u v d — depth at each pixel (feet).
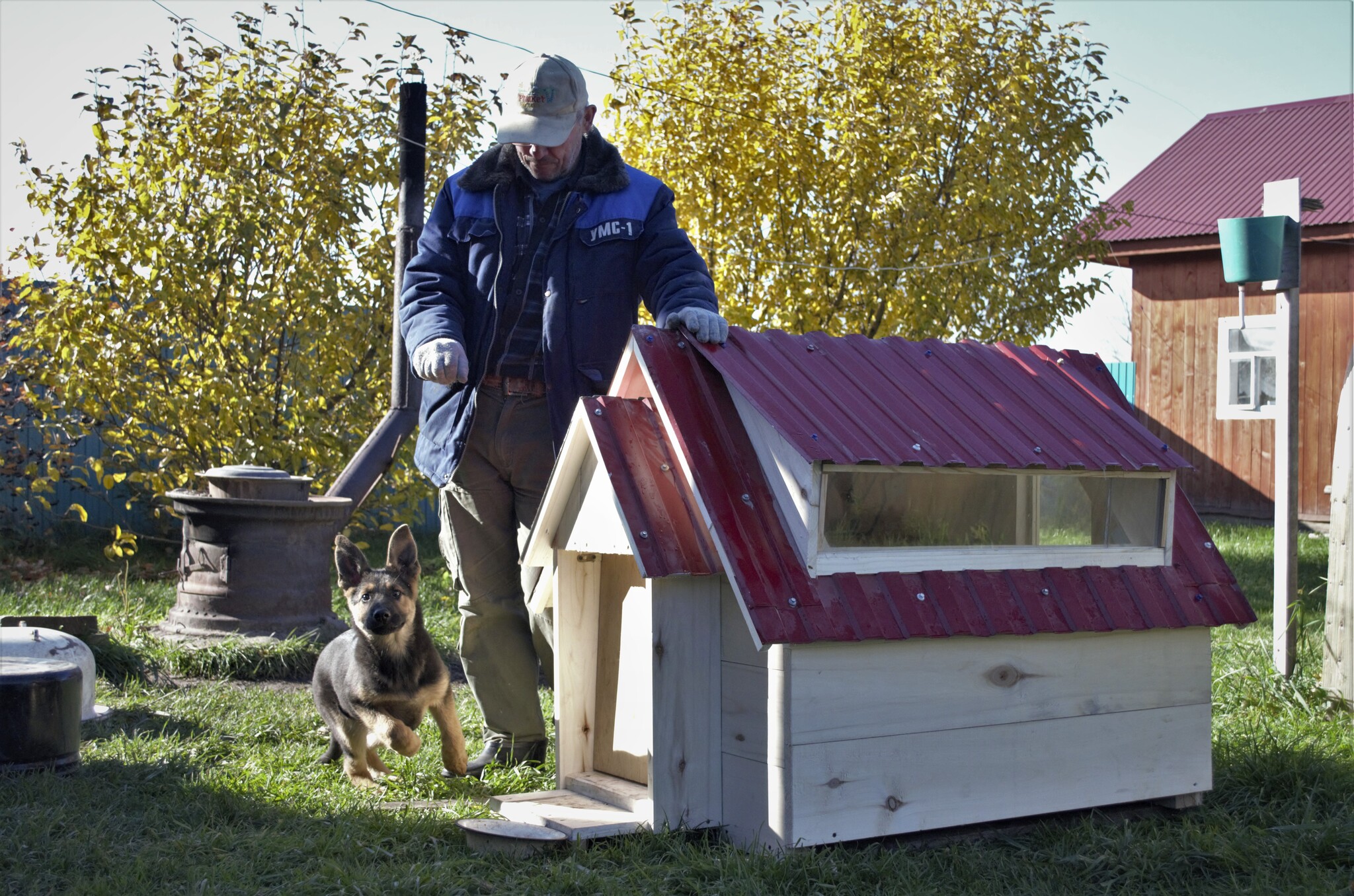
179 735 17.24
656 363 12.78
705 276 15.11
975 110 39.75
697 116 38.45
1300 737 16.22
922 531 12.48
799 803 11.28
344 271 35.37
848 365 13.57
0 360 39.63
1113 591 13.25
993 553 12.78
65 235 33.94
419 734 17.53
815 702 11.41
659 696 11.96
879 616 11.68
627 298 15.51
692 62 39.24
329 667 15.57
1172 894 10.76
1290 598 20.51
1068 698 12.96
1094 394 14.62
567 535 13.70
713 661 12.31
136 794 13.66
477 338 15.33
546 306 15.16
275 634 25.54
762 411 12.01
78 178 33.71
